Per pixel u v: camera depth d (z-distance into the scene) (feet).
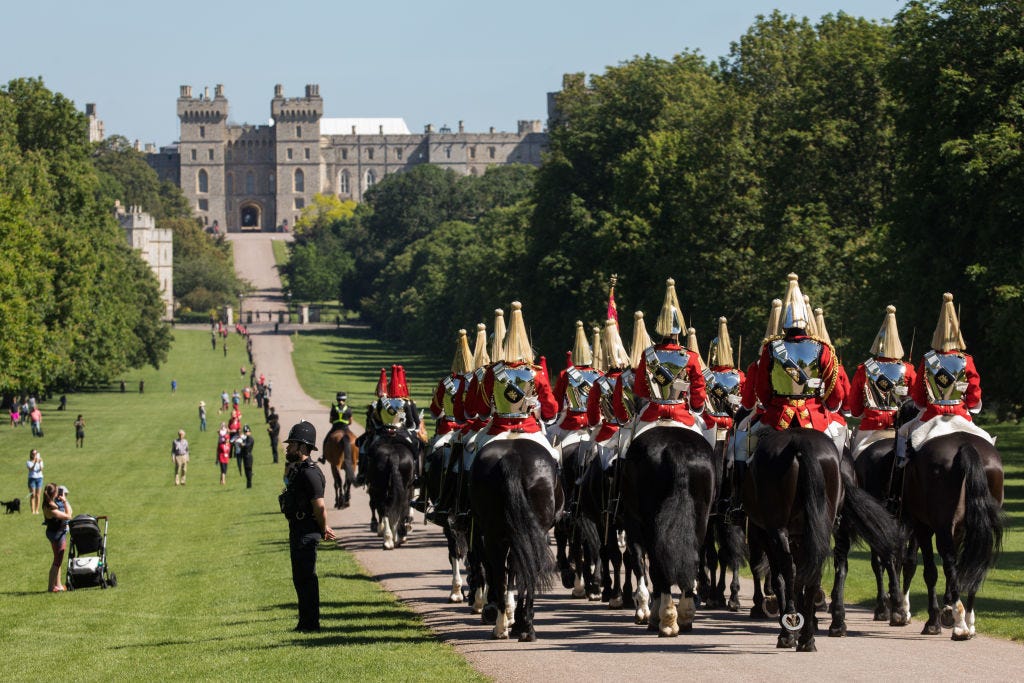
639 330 153.28
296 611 179.42
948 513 140.15
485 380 150.82
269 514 362.33
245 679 127.75
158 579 241.96
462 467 158.10
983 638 140.87
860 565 224.74
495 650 135.95
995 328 359.46
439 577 211.61
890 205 415.85
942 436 144.97
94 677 140.67
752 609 159.94
